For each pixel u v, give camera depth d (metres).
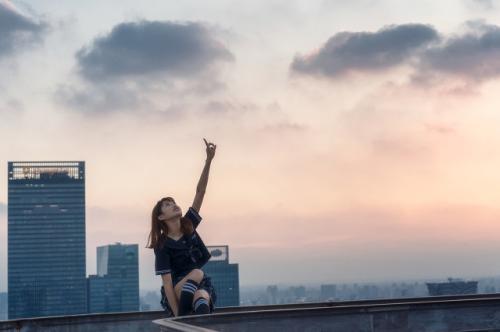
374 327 9.41
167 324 7.58
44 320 10.93
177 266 9.77
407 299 11.52
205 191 10.15
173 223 9.83
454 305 9.77
